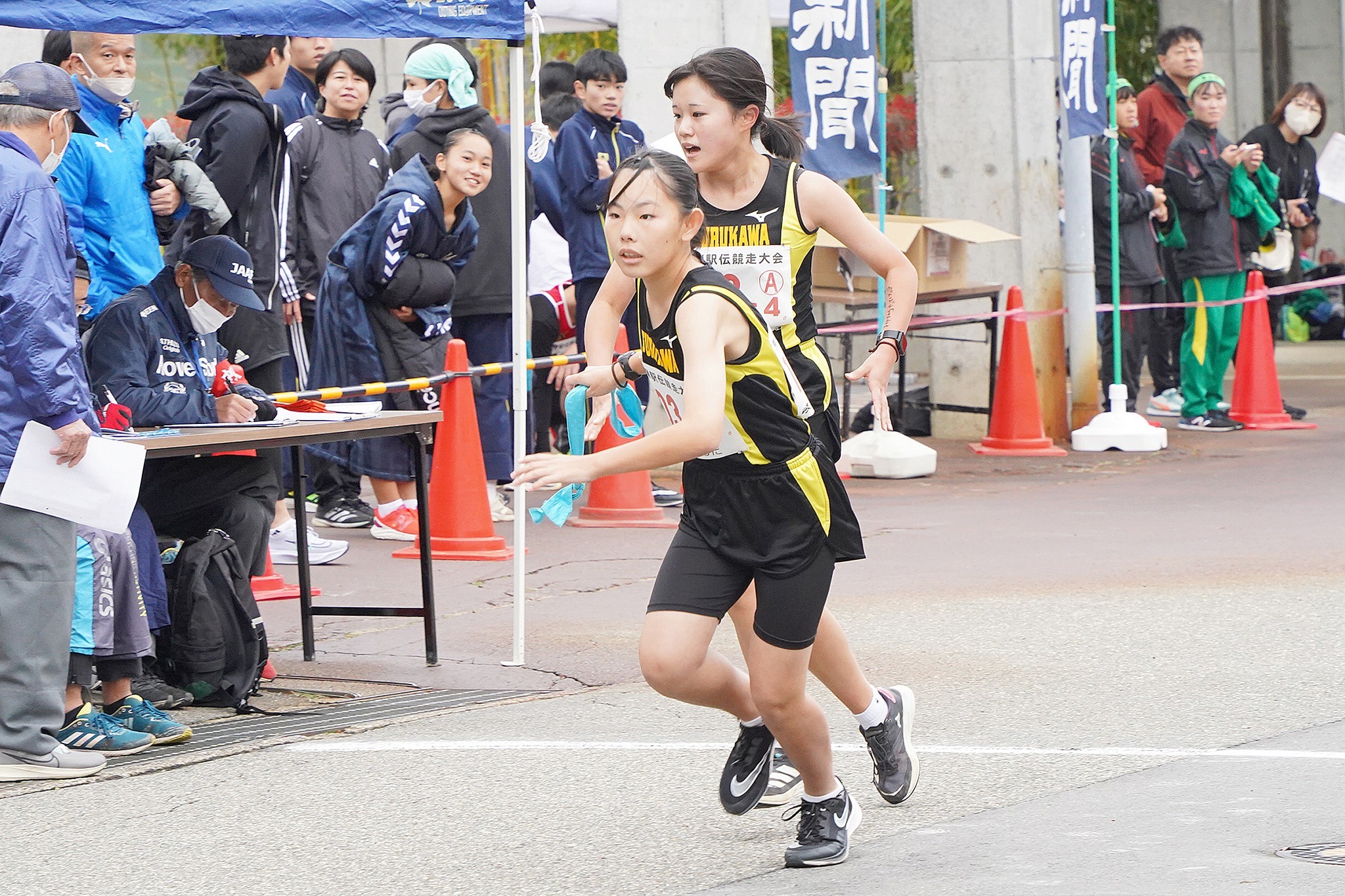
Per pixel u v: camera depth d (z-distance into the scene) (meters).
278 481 10.45
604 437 15.12
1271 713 9.07
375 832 7.45
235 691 9.52
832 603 12.01
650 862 7.01
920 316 20.39
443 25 9.85
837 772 8.25
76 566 8.50
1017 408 19.16
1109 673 9.98
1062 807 7.56
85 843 7.36
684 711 9.47
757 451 6.61
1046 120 20.00
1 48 15.64
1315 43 34.91
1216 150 20.31
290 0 9.25
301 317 15.30
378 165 15.48
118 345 9.62
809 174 7.44
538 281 16.97
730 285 6.57
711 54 7.31
